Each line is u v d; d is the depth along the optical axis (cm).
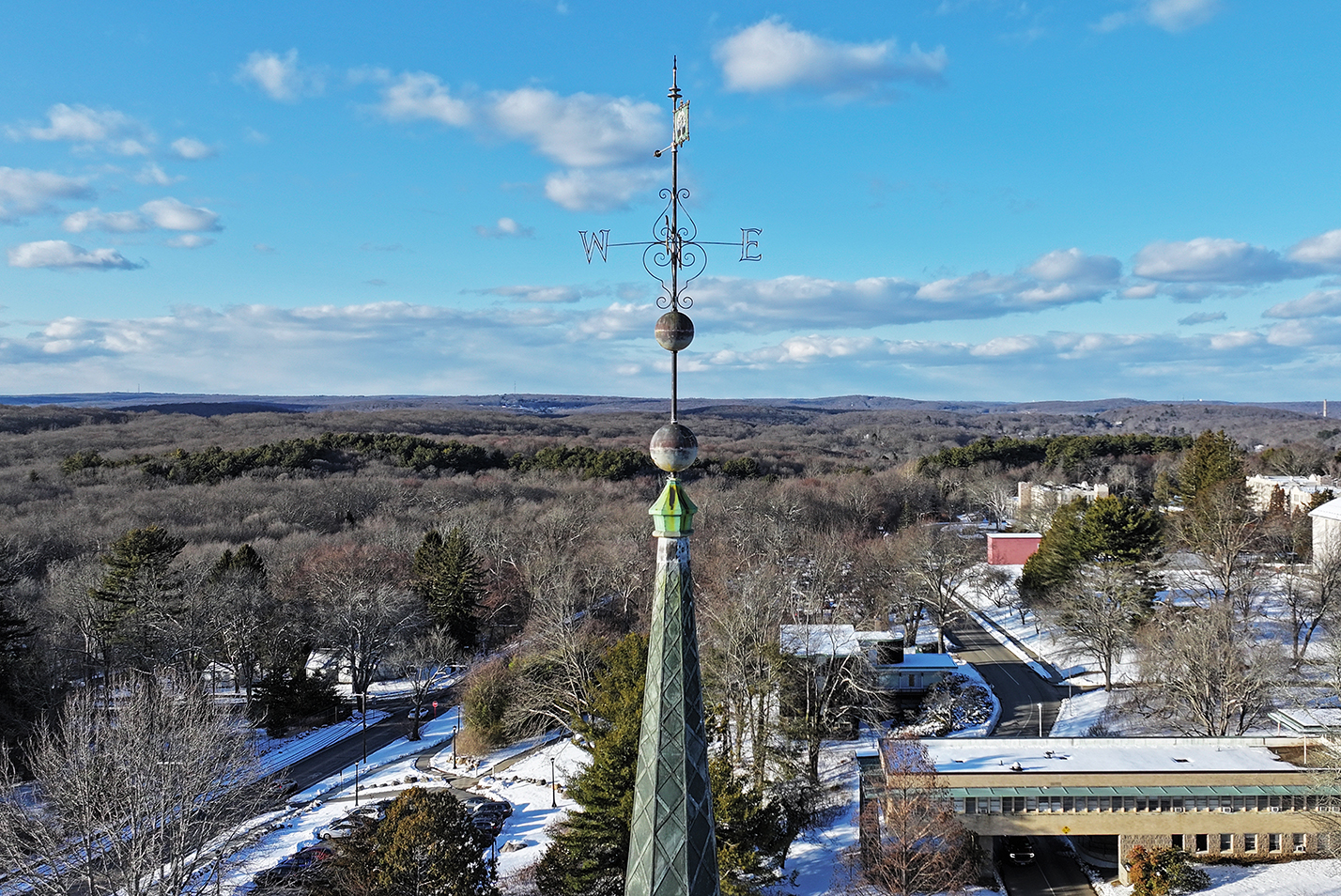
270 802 5156
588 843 3753
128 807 3438
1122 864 4681
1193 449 11062
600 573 8056
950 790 4644
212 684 6838
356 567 8094
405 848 3397
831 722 6106
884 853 4216
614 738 3897
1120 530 7369
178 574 7238
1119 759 5088
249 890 4116
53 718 5481
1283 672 6391
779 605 6138
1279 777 4759
